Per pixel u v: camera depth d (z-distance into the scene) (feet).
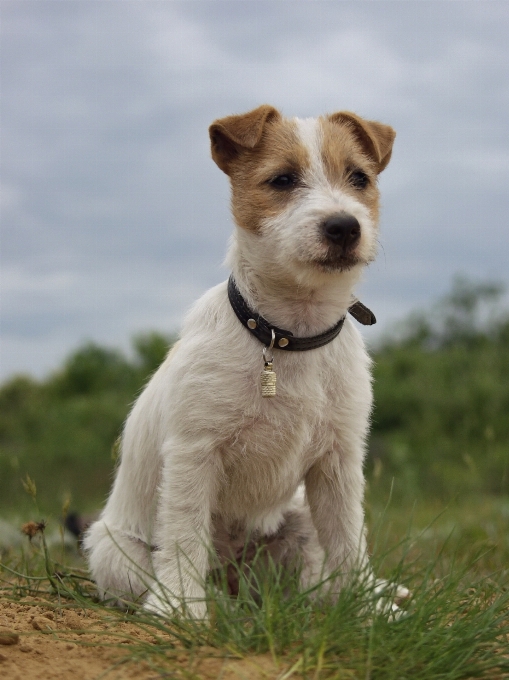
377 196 2.80
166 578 2.53
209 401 2.56
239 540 2.79
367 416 2.69
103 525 2.89
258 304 2.61
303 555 2.80
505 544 3.34
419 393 8.48
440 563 2.95
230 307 2.62
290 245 2.56
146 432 2.80
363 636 2.15
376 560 2.56
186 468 2.57
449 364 9.47
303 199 2.61
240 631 2.19
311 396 2.60
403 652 2.12
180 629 2.26
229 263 2.68
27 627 2.31
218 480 2.66
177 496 2.57
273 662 2.10
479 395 8.08
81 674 2.08
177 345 2.79
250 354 2.58
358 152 2.78
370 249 2.62
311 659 2.08
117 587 2.73
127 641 2.24
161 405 2.72
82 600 2.52
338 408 2.64
